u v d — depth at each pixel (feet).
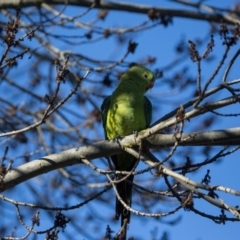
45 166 34.50
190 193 31.14
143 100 43.09
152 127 34.06
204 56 30.40
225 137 33.27
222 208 30.48
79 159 34.76
